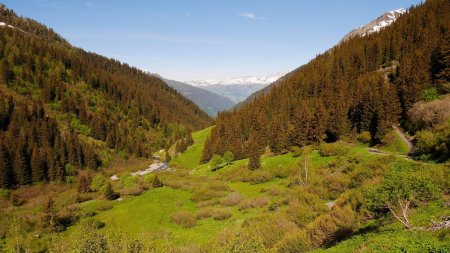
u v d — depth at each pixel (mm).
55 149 145125
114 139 180750
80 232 25375
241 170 86750
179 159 160125
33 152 130875
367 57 141625
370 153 67312
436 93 77875
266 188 64688
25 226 61719
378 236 21734
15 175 124125
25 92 175875
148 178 92312
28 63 196125
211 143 138375
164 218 59562
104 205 71562
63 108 180500
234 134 139375
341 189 45094
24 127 147250
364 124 85188
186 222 54688
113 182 109438
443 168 34094
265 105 153750
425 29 133250
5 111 151375
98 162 159375
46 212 62125
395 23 171875
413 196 22125
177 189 80188
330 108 104875
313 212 36719
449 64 84438
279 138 99000
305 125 96000
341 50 176125
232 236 21094
